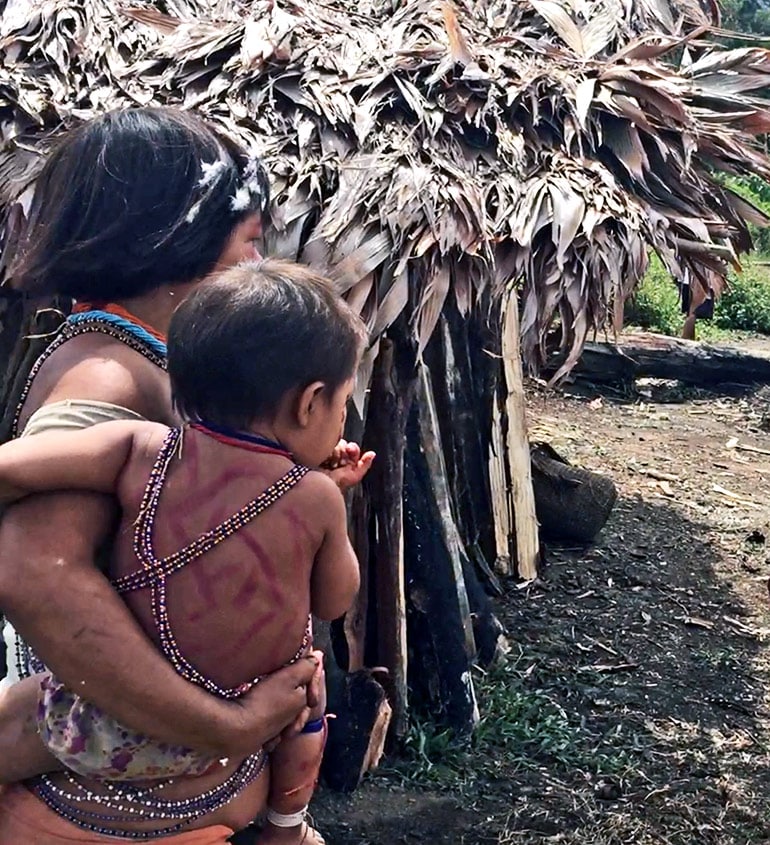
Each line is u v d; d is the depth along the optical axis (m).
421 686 4.18
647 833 3.67
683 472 7.32
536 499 5.85
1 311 3.19
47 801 1.68
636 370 9.06
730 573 5.79
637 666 4.79
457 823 3.68
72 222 1.64
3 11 3.38
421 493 4.12
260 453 1.58
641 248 3.23
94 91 3.16
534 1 3.73
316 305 1.58
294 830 1.88
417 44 3.50
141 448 1.57
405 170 3.11
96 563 1.58
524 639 4.94
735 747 4.21
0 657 2.39
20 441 1.51
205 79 3.28
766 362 9.24
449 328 4.88
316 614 1.75
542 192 3.19
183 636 1.58
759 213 3.74
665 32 4.15
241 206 1.70
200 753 1.64
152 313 1.70
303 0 3.72
